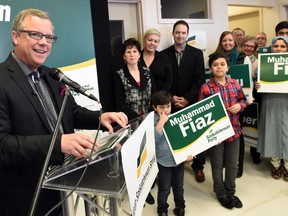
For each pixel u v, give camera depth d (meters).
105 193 0.88
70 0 2.13
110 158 0.91
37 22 1.13
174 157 2.13
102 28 2.52
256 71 3.08
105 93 2.59
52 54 2.09
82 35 2.20
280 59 2.64
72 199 1.02
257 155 3.39
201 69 3.05
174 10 3.79
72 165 0.91
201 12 4.05
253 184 2.89
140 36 3.51
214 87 2.43
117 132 1.14
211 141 2.20
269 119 2.85
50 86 1.28
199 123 2.17
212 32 4.06
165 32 3.64
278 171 2.98
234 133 2.28
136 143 0.95
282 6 4.83
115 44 3.40
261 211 2.41
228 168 2.50
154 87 2.67
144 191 1.07
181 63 3.05
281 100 2.75
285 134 2.77
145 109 2.58
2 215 1.19
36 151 0.94
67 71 2.15
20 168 1.15
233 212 2.43
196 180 3.09
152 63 2.89
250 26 5.79
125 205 1.87
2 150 0.97
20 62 1.20
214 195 2.75
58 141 0.93
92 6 2.45
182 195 2.39
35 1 1.98
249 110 3.23
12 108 1.11
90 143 0.93
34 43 1.13
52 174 0.91
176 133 2.13
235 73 2.75
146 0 3.47
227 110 2.39
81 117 1.37
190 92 2.97
